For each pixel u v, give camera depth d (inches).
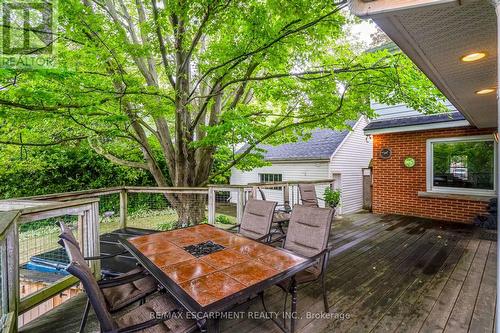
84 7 134.3
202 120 262.5
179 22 158.2
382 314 89.4
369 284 111.7
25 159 278.7
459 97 127.1
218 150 303.1
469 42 72.9
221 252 84.0
